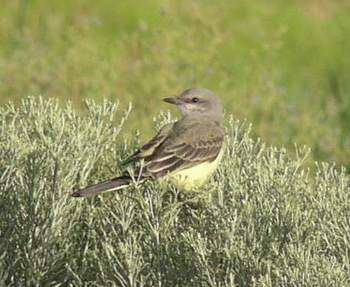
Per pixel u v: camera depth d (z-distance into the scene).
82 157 15.86
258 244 14.16
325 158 24.08
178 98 17.25
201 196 15.45
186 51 29.30
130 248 13.88
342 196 15.60
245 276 13.87
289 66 34.44
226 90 28.05
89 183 16.38
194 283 14.09
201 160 16.09
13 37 33.00
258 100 27.14
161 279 14.20
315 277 13.37
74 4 36.72
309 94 31.20
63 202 14.70
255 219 14.50
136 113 24.73
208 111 17.17
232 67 30.19
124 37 32.38
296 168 16.36
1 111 17.12
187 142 16.08
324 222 14.92
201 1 35.34
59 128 16.23
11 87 27.64
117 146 17.38
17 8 35.88
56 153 15.27
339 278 13.32
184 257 14.34
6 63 29.48
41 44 32.16
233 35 34.09
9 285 14.23
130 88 27.92
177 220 15.29
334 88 32.44
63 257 14.87
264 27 36.31
